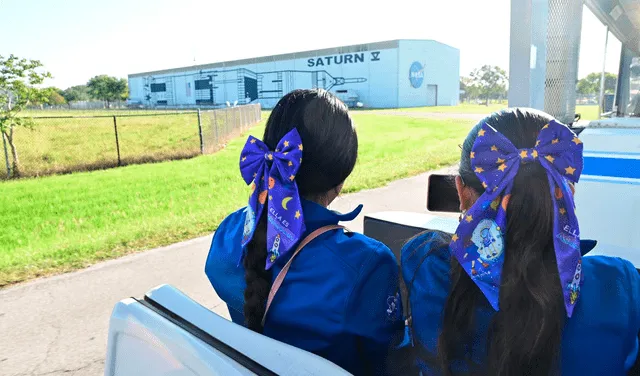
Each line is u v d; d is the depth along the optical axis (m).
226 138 20.08
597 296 0.92
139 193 8.69
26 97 12.84
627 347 0.93
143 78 100.44
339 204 7.27
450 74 77.88
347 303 1.06
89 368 3.08
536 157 0.87
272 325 1.15
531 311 0.85
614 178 2.37
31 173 12.49
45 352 3.26
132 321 1.12
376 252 1.12
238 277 1.26
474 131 1.01
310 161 1.12
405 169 10.13
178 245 5.40
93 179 10.77
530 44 2.36
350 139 1.14
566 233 0.87
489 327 0.92
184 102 90.06
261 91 77.56
